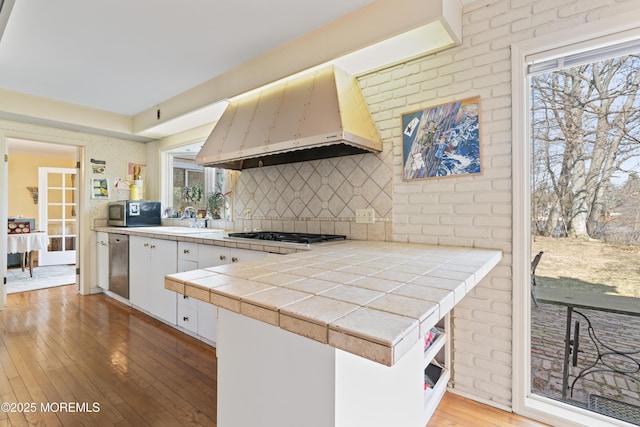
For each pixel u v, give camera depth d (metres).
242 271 1.10
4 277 3.41
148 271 3.16
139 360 2.28
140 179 4.47
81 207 4.03
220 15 1.88
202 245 2.56
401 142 2.13
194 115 3.22
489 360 1.80
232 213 3.31
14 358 2.28
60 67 2.56
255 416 0.99
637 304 1.52
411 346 0.58
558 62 1.64
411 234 2.08
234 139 2.47
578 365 1.70
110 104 3.51
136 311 3.41
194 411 1.71
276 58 2.28
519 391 1.71
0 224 3.37
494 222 1.78
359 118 2.10
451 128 1.92
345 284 0.92
